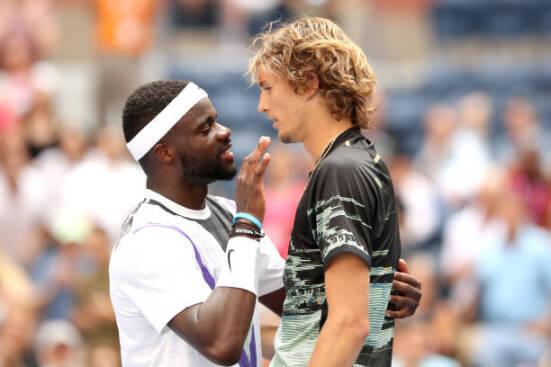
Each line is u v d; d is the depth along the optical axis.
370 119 7.63
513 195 20.72
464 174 24.52
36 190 22.27
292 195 21.61
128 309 7.82
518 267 19.52
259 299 9.08
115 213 22.06
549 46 33.41
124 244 7.77
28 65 27.31
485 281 19.73
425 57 33.22
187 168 7.95
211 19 32.09
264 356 9.15
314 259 7.22
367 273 6.84
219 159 7.98
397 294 8.27
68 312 18.55
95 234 18.81
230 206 8.88
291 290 7.39
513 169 23.05
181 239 7.74
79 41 30.83
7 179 21.88
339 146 7.27
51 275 19.05
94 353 16.98
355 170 7.01
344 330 6.69
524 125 26.94
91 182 22.23
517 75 30.58
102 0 27.06
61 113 29.53
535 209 22.45
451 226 21.91
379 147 24.08
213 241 8.12
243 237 7.53
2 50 27.25
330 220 6.89
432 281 18.39
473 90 30.44
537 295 19.39
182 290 7.46
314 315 7.26
